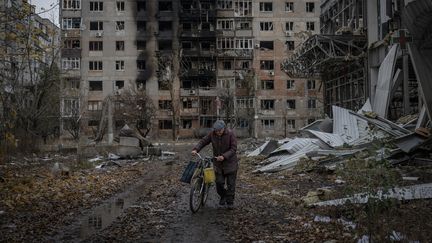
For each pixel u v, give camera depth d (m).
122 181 14.52
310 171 14.72
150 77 67.50
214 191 11.77
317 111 66.88
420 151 13.65
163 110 67.31
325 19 39.94
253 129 65.94
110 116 36.44
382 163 6.29
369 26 27.31
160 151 27.66
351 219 7.27
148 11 68.25
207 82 69.00
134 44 67.62
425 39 15.44
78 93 58.84
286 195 10.52
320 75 38.62
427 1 13.78
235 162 9.16
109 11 67.69
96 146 29.45
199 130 67.06
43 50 15.22
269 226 7.32
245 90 67.38
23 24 13.20
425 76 15.63
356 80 30.81
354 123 19.83
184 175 8.88
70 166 18.92
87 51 67.06
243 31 68.62
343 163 13.08
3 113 17.31
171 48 68.69
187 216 8.33
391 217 6.72
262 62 68.69
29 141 27.89
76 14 67.38
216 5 69.00
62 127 52.88
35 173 16.36
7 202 9.69
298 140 19.42
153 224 7.68
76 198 10.72
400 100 26.55
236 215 8.34
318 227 7.04
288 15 68.81
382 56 25.75
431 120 15.48
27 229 7.39
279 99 67.94
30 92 30.92
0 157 19.94
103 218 8.31
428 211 7.19
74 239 6.72
